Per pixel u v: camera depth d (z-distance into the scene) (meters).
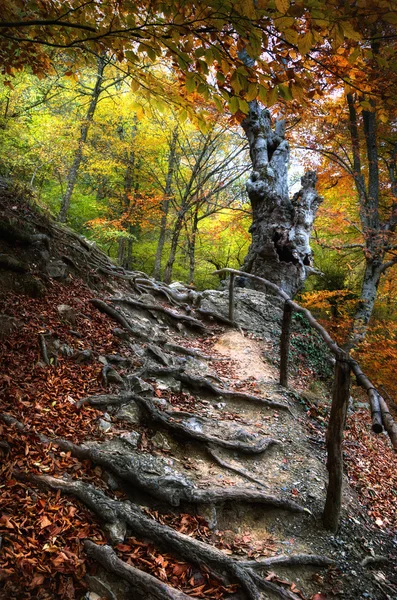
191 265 15.74
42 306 5.23
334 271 14.36
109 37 2.60
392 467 5.46
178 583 2.56
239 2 1.94
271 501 3.51
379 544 3.71
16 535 2.43
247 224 16.03
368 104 3.11
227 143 15.59
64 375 4.28
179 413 4.45
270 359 7.00
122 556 2.58
